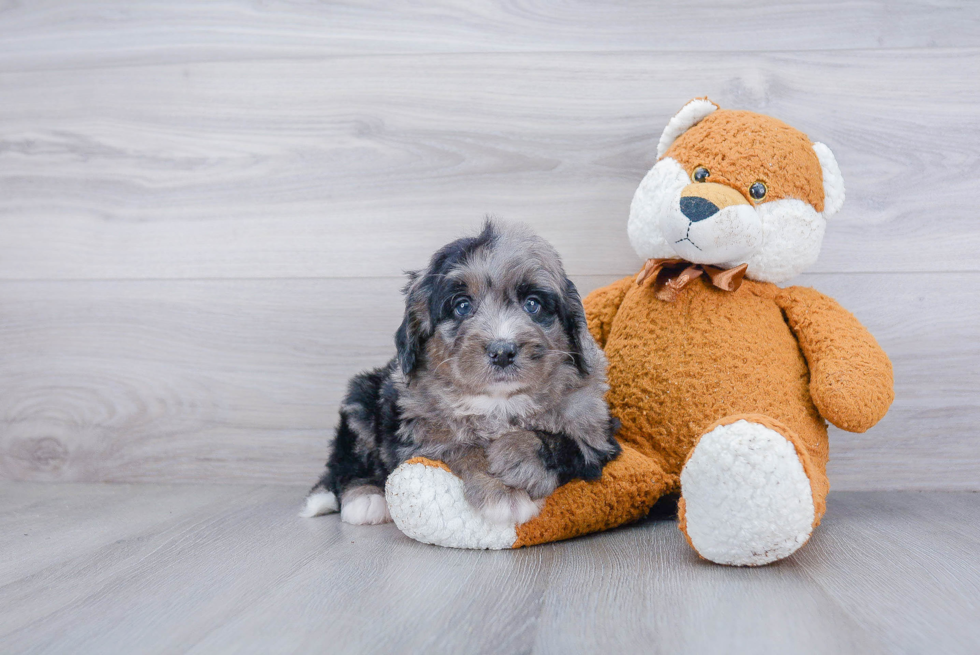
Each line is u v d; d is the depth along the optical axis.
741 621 0.52
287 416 0.88
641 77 0.85
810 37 0.83
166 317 0.90
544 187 0.86
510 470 0.64
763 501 0.57
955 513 0.74
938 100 0.82
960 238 0.82
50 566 0.64
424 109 0.87
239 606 0.56
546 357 0.66
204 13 0.89
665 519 0.72
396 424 0.70
